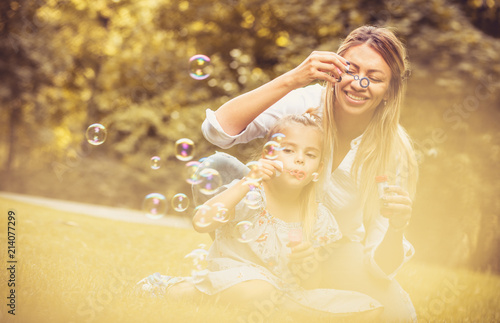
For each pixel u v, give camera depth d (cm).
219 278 224
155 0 1180
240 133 243
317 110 258
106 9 1231
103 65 1236
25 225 436
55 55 1217
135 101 1201
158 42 1195
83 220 572
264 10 1055
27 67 1215
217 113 238
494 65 805
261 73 1058
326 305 232
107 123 1218
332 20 921
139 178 1124
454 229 750
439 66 799
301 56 925
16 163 1333
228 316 206
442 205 750
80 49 1248
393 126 252
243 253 235
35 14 1191
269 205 241
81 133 1339
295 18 958
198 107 1095
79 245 378
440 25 859
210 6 1103
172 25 1170
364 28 246
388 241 238
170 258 368
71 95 1335
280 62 1007
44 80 1245
